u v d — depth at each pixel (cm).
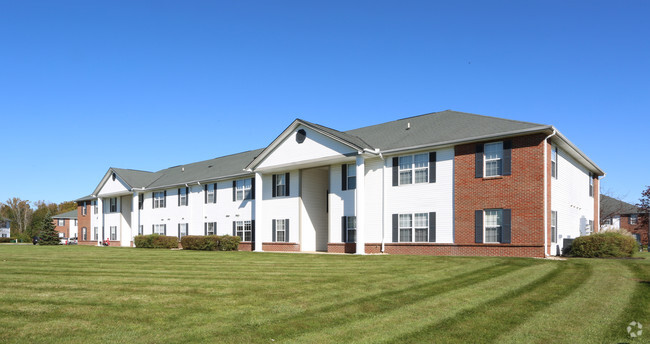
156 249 3588
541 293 1216
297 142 2928
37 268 1812
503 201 2152
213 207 3794
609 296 1159
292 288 1287
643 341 802
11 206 10906
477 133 2272
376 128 3123
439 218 2366
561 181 2394
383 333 854
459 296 1184
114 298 1145
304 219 3031
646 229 5056
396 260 2003
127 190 4612
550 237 2095
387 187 2591
